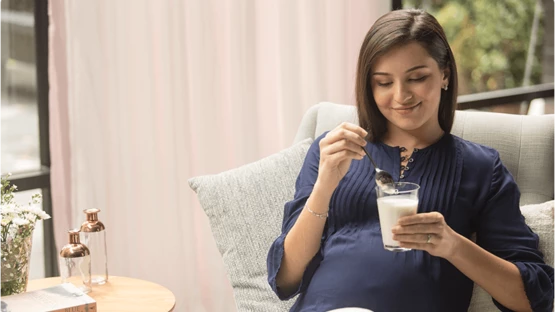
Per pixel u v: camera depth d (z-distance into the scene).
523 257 1.75
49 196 2.89
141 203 2.88
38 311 1.83
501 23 4.14
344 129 1.72
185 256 3.02
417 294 1.71
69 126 2.74
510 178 1.84
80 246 2.17
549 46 4.34
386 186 1.57
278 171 2.25
